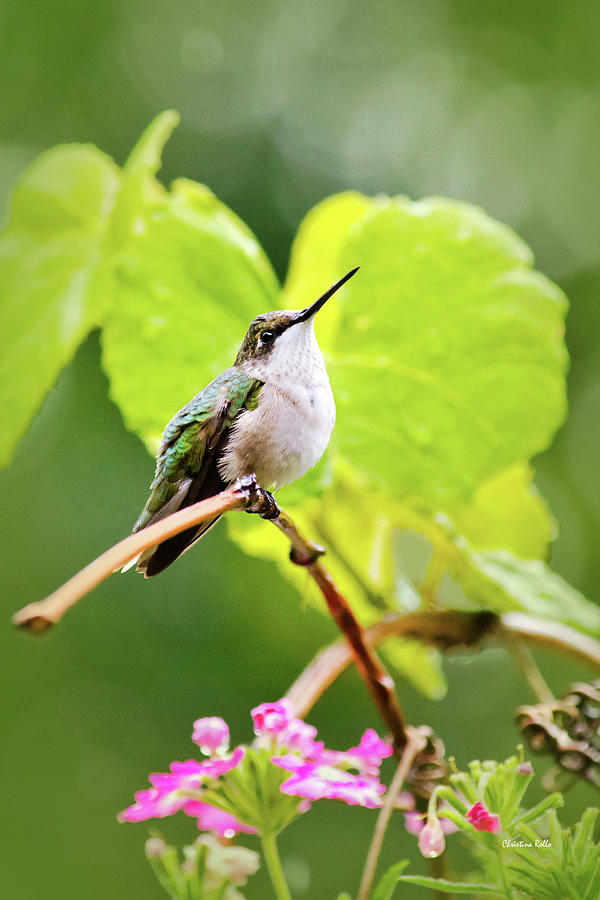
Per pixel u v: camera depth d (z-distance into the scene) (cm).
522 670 305
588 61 532
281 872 298
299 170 511
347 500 309
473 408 306
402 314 306
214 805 298
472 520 309
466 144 534
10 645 394
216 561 347
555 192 524
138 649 368
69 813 371
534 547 309
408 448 306
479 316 306
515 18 545
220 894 298
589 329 485
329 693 342
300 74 533
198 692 349
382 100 538
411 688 371
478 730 370
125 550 290
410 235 307
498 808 298
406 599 311
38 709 384
